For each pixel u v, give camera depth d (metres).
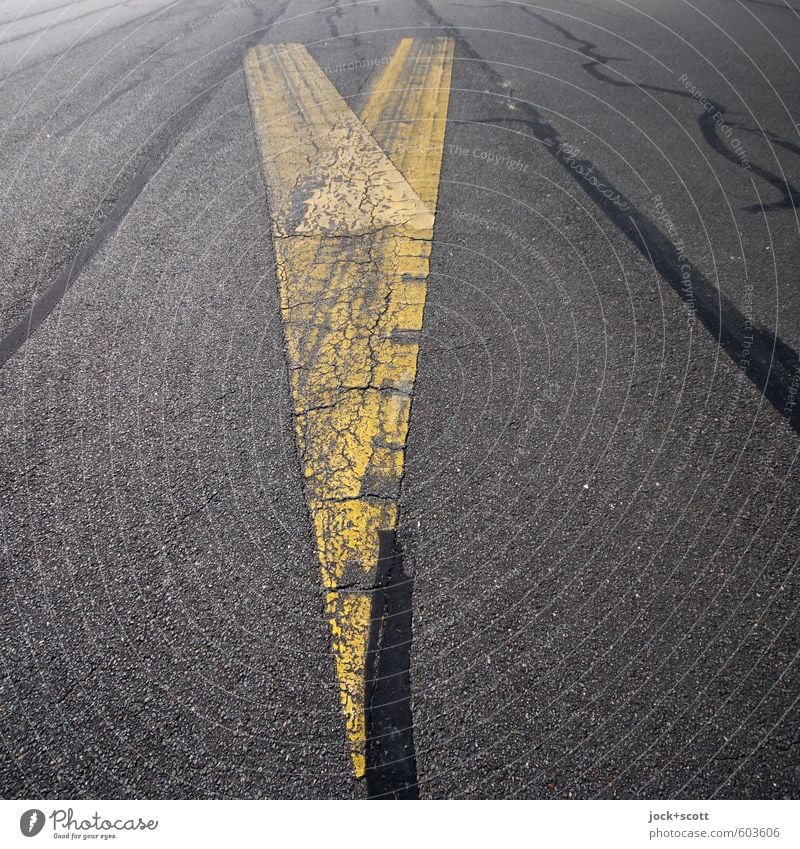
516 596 1.55
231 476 1.83
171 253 2.70
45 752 1.33
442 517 1.72
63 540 1.68
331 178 3.18
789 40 4.72
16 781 1.30
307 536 1.68
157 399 2.05
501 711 1.37
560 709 1.37
